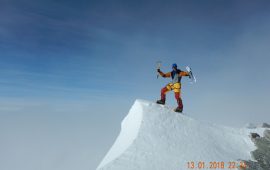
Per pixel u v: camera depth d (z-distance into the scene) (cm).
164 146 1257
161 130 1337
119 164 1116
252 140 1617
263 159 1461
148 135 1280
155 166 1143
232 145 1516
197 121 1523
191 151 1294
